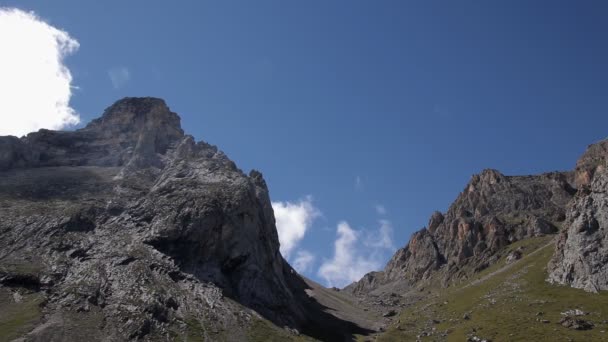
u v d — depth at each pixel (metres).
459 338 192.62
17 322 156.50
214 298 196.00
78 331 157.38
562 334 171.88
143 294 181.75
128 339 158.12
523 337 175.62
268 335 182.88
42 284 181.00
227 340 171.00
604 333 167.38
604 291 199.88
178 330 169.00
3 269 183.25
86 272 192.12
